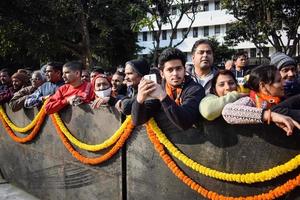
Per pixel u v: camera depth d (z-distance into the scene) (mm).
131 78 3748
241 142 2598
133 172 3549
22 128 5301
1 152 6016
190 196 3006
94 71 6551
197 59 3773
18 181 5617
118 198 3748
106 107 3771
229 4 15828
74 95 4168
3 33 13500
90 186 4137
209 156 2809
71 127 4340
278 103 2537
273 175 2404
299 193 2350
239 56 5750
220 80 3057
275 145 2418
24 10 13453
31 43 14070
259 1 14859
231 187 2693
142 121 3021
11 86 6168
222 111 2557
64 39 15305
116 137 3607
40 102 4840
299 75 4227
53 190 4797
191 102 2775
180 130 2982
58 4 13305
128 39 20938
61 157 4570
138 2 11914
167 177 3193
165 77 3020
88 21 15555
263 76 2621
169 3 12852
